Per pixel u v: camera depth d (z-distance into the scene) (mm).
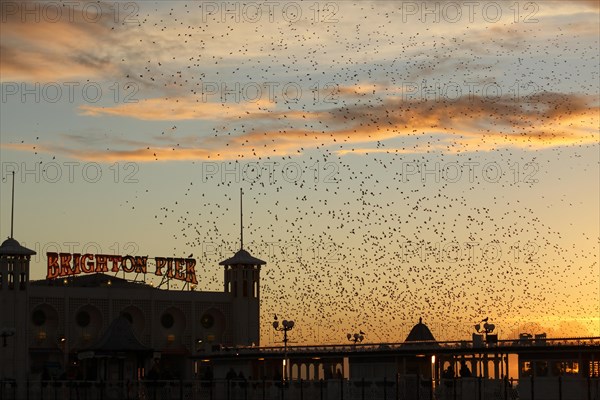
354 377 143000
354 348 143250
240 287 197500
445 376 133625
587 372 124750
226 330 196500
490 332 135750
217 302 196375
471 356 134500
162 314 191250
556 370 126938
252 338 197125
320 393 121500
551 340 127812
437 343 136000
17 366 176125
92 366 142625
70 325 182750
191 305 193750
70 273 187750
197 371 158250
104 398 116312
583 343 125688
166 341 190625
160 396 118625
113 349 135875
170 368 191875
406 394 121938
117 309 187000
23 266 179250
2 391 115500
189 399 119812
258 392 121250
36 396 115250
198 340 192750
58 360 181625
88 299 184750
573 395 122562
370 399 122062
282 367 150375
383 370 140375
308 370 148375
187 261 199125
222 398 120500
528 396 124875
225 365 155375
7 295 177250
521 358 129625
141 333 188625
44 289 181375
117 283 195375
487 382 119438
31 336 180000
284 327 136750
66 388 116062
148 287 193750
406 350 137875
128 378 136625
